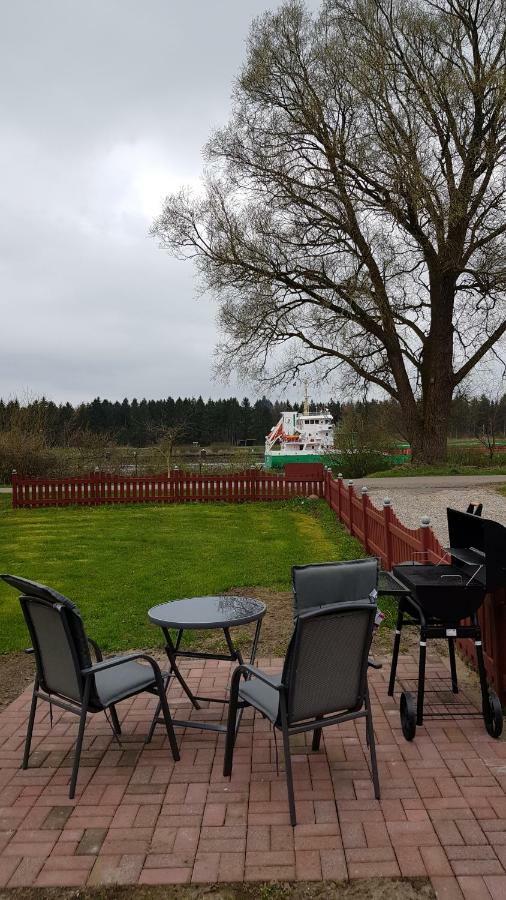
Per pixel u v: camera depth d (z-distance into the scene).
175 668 4.98
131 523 16.48
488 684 4.65
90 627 7.06
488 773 3.88
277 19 26.06
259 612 4.67
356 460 31.41
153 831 3.38
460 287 27.77
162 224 28.34
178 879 3.00
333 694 3.70
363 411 34.78
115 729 4.49
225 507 19.67
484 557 4.64
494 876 2.96
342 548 12.04
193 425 84.56
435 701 4.97
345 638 3.64
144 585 9.09
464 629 4.47
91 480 20.78
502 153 24.27
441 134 25.09
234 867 3.08
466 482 22.20
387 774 3.91
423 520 6.73
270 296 27.72
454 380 28.70
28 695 5.35
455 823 3.37
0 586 9.48
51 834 3.37
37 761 4.20
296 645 3.46
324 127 26.69
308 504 19.50
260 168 26.92
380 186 26.11
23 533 15.16
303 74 26.75
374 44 24.53
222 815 3.51
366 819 3.43
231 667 5.87
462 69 24.52
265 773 3.97
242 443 86.25
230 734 3.95
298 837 3.29
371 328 28.03
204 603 5.03
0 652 6.50
